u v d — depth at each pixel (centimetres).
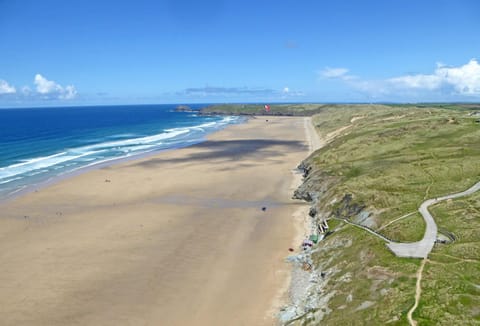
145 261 4250
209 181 7769
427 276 3125
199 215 5778
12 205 6119
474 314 2600
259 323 3216
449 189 5038
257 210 6038
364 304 3014
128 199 6525
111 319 3234
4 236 4878
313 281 3781
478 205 4356
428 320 2614
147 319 3250
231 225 5384
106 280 3828
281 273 4031
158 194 6831
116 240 4797
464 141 7319
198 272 4034
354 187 5578
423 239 3809
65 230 5100
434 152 6781
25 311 3303
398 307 2812
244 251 4550
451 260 3328
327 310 3145
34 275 3894
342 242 4253
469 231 3800
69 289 3656
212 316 3306
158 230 5147
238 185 7481
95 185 7356
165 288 3716
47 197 6562
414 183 5425
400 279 3162
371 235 4122
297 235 5047
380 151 7662
